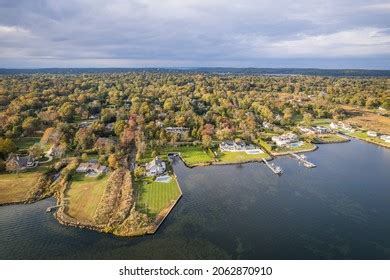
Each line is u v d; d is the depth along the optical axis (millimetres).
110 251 109000
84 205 136625
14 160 169625
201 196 152250
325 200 151125
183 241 115500
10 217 129750
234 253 109688
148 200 143000
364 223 131125
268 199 150875
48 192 150625
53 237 115938
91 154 199875
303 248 113750
